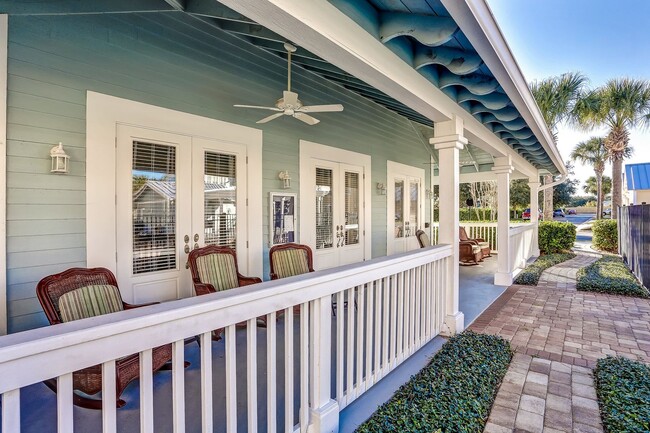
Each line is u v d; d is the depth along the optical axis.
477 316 4.21
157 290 3.38
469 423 2.01
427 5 2.08
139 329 1.20
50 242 2.74
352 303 2.23
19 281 2.60
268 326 1.68
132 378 2.20
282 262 4.11
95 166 2.96
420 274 3.17
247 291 1.58
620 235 9.84
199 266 3.46
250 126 4.19
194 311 1.35
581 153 21.97
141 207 3.26
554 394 2.41
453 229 3.59
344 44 2.04
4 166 2.52
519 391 2.46
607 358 2.91
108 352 1.13
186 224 3.59
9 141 2.54
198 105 3.68
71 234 2.85
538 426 2.05
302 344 1.87
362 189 6.03
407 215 7.36
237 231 4.05
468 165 9.00
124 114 3.13
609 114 13.46
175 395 1.32
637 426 1.99
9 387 0.94
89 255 2.94
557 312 4.36
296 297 1.79
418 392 2.35
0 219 2.51
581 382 2.58
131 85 3.18
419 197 7.85
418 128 7.67
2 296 2.52
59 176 2.78
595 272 6.83
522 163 7.09
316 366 1.93
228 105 3.96
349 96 5.71
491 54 2.33
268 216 4.39
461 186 20.19
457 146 3.57
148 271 3.32
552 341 3.40
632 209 7.11
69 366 1.04
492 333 3.63
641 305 4.66
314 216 5.05
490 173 8.63
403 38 2.61
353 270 2.21
